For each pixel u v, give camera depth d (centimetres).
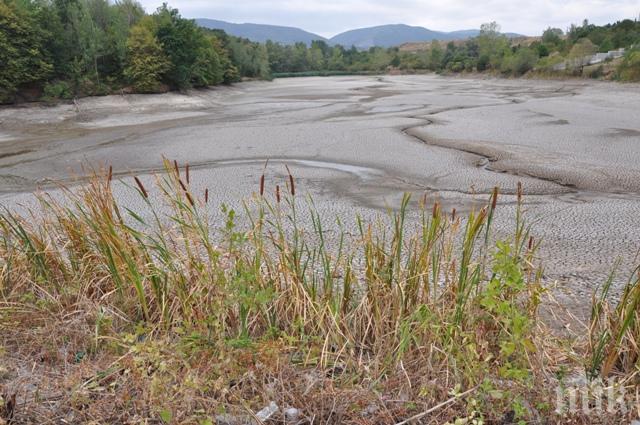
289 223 783
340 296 369
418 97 3428
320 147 1525
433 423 268
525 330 288
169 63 3372
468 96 3447
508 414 277
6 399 274
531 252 356
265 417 273
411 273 353
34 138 2042
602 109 2331
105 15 3594
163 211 859
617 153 1308
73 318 354
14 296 382
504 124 1897
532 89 4134
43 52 2911
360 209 873
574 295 462
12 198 1038
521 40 12925
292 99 3584
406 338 306
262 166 1280
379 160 1313
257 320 351
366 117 2262
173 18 3638
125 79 3284
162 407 261
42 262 407
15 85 2773
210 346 303
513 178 1092
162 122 2448
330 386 283
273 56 9681
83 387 284
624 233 708
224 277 344
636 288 315
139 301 371
